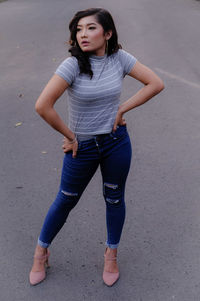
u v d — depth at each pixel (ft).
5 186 11.84
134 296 7.95
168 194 11.05
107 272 8.32
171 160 12.80
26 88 20.43
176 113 16.34
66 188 7.65
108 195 7.79
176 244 9.23
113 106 6.96
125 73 7.17
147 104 17.34
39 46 29.45
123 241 9.39
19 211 10.66
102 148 7.16
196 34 29.94
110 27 6.64
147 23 35.60
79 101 6.72
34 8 54.08
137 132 14.88
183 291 8.00
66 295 8.04
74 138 7.07
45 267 8.68
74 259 8.95
